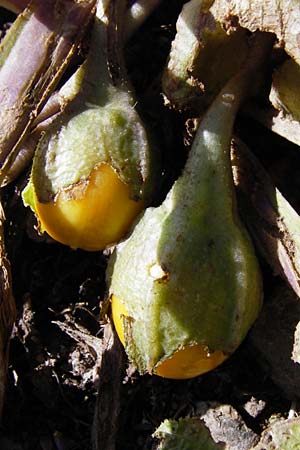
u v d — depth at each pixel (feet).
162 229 0.69
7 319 0.73
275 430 0.73
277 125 0.74
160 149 0.75
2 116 0.72
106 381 0.76
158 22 0.87
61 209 0.71
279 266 0.72
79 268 0.82
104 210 0.71
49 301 0.82
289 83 0.71
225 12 0.68
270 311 0.76
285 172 0.78
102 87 0.72
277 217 0.71
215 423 0.75
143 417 0.77
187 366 0.70
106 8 0.72
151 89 0.81
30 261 0.83
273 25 0.66
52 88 0.73
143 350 0.70
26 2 0.77
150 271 0.68
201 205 0.69
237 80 0.72
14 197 0.83
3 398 0.73
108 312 0.76
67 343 0.80
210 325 0.69
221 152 0.70
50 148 0.71
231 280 0.69
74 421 0.77
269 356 0.76
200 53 0.72
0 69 0.72
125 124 0.72
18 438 0.77
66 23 0.72
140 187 0.72
